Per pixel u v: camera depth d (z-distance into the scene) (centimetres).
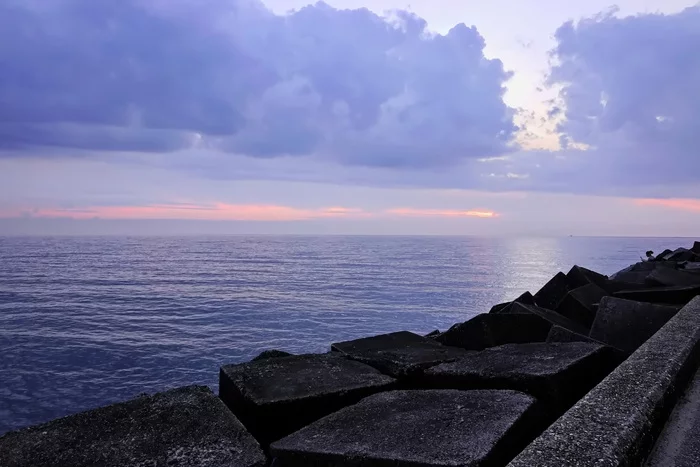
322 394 353
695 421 255
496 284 12031
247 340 5350
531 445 193
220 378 415
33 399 3303
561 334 488
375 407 315
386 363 425
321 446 260
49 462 254
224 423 298
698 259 1727
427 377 383
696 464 212
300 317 6994
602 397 240
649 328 517
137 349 4894
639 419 217
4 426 2820
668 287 769
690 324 399
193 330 5984
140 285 11862
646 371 280
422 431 264
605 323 545
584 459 178
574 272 916
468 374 358
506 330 619
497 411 281
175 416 305
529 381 328
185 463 255
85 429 289
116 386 3653
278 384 372
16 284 11831
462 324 634
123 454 263
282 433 339
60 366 4209
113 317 7044
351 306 8175
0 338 5434
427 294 9919
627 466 187
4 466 250
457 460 224
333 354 467
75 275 14350
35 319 6862
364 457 240
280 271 16588
